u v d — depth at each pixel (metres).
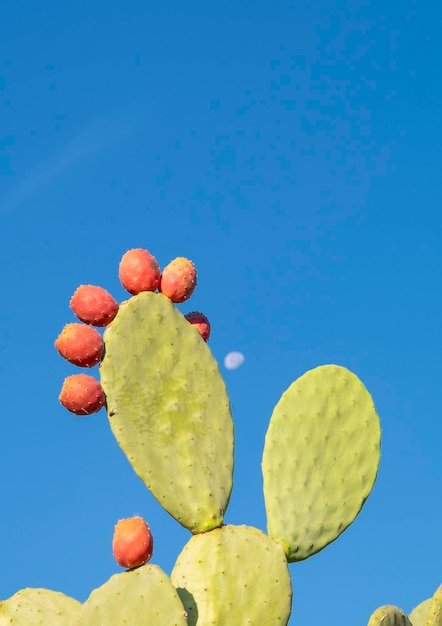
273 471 4.89
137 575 4.09
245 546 4.54
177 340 4.84
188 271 4.92
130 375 4.66
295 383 5.08
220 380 4.93
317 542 4.85
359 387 5.21
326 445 5.02
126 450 4.57
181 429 4.74
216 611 4.35
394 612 4.65
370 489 5.08
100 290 4.71
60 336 4.59
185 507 4.64
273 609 4.45
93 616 4.01
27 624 4.53
